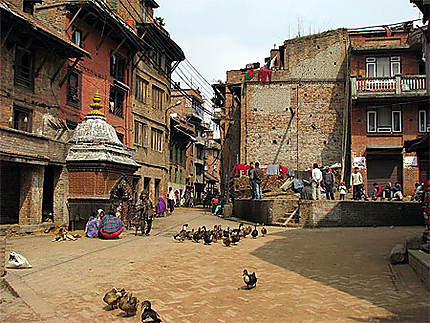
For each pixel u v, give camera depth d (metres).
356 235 15.80
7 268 10.08
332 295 7.95
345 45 32.78
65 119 22.39
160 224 22.47
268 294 8.09
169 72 37.94
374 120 29.45
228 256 12.12
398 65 30.08
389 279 9.00
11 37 18.17
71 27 23.34
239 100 36.06
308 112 33.03
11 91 18.41
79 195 18.30
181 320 6.69
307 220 19.39
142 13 33.34
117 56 28.50
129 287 8.66
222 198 30.55
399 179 29.16
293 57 33.75
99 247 13.88
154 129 34.44
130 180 20.64
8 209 18.47
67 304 7.52
